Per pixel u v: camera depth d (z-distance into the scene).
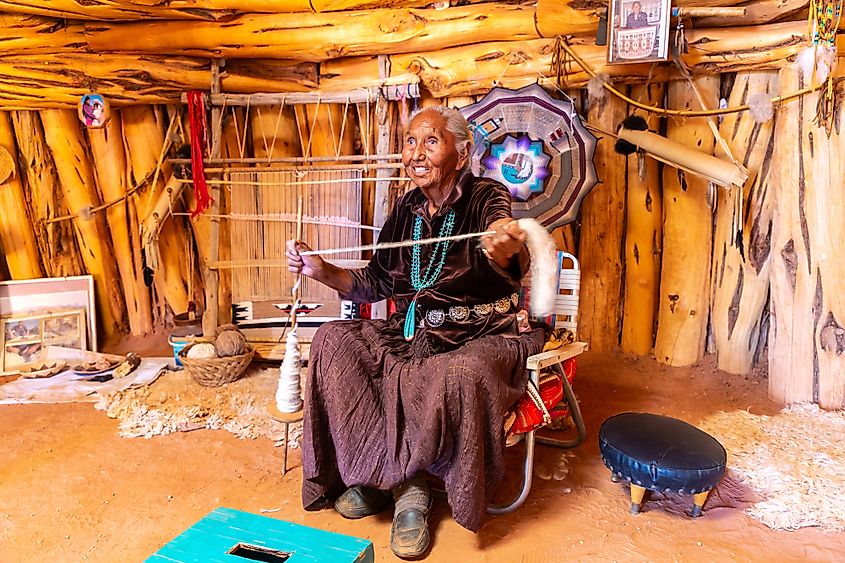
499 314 2.46
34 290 4.19
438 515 2.43
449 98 3.95
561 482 2.68
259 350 3.99
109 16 3.92
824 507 2.41
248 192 3.98
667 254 3.84
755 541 2.25
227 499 2.56
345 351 2.29
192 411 3.32
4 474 2.75
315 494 2.39
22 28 3.95
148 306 4.62
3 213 4.24
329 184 3.94
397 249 2.57
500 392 2.14
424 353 2.38
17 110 4.18
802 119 3.22
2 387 3.75
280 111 4.05
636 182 3.84
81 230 4.39
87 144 4.39
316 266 2.51
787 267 3.35
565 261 3.00
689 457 2.29
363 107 4.04
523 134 3.54
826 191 3.21
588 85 3.56
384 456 2.24
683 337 3.86
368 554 1.56
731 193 3.62
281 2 3.76
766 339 3.77
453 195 2.40
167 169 4.37
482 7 3.67
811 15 3.00
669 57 3.29
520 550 2.22
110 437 3.11
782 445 2.90
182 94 4.00
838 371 3.26
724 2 3.25
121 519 2.41
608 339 4.09
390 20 3.73
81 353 4.16
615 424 2.56
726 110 3.30
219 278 4.17
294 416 2.58
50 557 2.18
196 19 3.92
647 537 2.28
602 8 3.39
